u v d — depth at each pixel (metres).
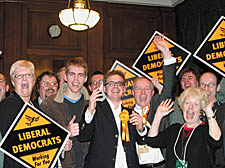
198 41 5.26
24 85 2.26
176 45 3.07
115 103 2.53
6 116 2.16
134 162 2.39
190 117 2.16
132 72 3.32
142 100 2.83
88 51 5.72
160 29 6.12
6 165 2.14
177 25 6.05
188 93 2.19
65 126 2.69
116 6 5.93
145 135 2.40
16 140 2.12
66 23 4.26
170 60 2.73
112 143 2.36
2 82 2.94
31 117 2.21
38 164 2.17
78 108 2.84
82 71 2.74
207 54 2.77
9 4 5.43
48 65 5.52
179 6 5.95
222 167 2.51
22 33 5.45
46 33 5.57
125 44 5.94
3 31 5.38
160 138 2.30
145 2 6.01
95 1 5.79
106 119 2.43
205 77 2.88
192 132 2.15
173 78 2.72
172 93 2.72
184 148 2.12
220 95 2.88
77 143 2.70
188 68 3.24
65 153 2.61
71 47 5.66
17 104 2.23
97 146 2.36
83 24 4.17
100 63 5.75
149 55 3.15
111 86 2.48
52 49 5.56
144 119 2.81
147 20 6.09
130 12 6.02
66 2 5.64
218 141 2.01
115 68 3.33
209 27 5.01
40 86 3.62
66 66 2.78
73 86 2.73
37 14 5.55
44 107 2.74
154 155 2.66
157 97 2.92
